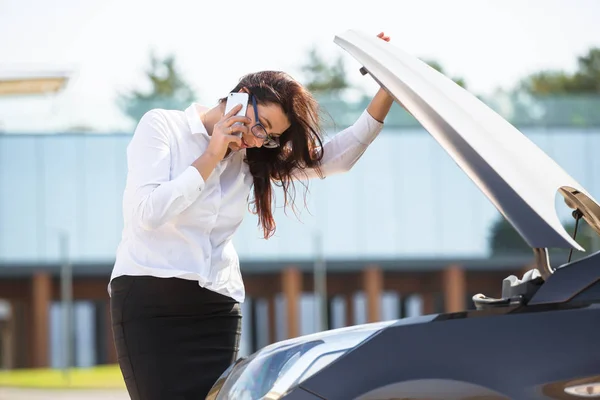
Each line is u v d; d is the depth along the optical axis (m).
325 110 4.13
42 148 37.72
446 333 2.55
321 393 2.56
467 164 2.77
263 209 4.08
